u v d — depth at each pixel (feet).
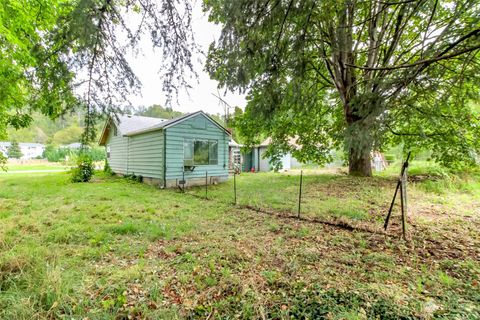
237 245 11.13
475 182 25.30
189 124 32.04
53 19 12.92
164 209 18.02
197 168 32.86
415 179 28.43
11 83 13.10
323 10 8.90
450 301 6.81
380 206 17.65
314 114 28.94
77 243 11.36
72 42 8.56
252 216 15.98
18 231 12.61
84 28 8.11
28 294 6.98
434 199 19.56
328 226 13.64
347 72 23.30
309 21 8.83
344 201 19.29
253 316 6.53
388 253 10.12
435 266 8.93
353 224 13.79
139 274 8.55
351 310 6.50
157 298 7.28
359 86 15.31
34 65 10.12
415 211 16.28
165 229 13.29
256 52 8.96
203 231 13.12
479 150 24.59
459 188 23.53
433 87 9.59
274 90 10.11
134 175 37.14
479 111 22.76
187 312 6.73
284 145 35.73
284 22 8.55
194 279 8.32
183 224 14.19
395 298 6.99
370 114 10.04
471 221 14.11
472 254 9.87
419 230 12.69
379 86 10.07
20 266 8.29
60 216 15.66
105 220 14.99
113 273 8.63
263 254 10.16
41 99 10.05
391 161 55.98
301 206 18.15
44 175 43.27
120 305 6.95
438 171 29.48
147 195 23.93
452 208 16.96
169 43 10.09
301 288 7.67
